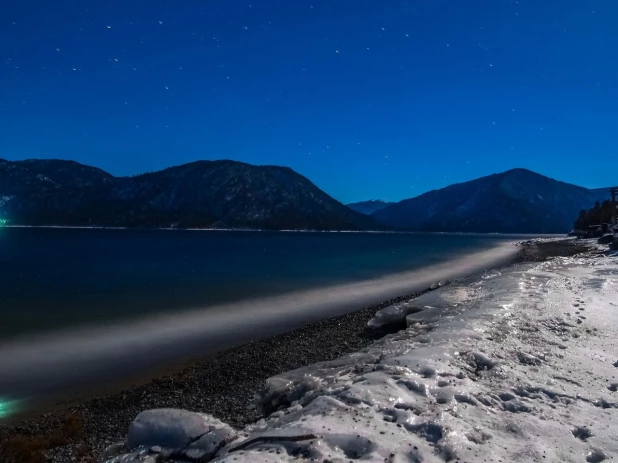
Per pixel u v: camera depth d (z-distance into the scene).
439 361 8.10
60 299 25.25
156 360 13.89
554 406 6.68
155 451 6.06
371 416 5.76
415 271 41.59
